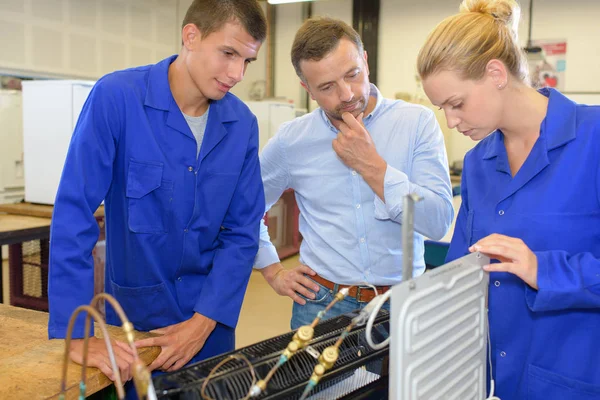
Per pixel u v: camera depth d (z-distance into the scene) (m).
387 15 6.14
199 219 1.41
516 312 1.17
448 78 1.06
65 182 1.21
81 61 5.52
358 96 1.38
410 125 1.51
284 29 6.68
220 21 1.21
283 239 5.31
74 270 1.16
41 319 1.30
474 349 1.00
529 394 1.15
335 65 1.33
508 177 1.21
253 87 6.91
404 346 0.76
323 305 1.59
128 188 1.32
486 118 1.10
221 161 1.43
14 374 1.02
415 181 1.49
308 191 1.62
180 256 1.41
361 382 0.92
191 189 1.38
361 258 1.53
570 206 1.10
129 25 6.01
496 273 1.20
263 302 4.00
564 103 1.14
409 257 0.75
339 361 0.86
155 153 1.33
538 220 1.12
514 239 0.99
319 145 1.58
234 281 1.43
